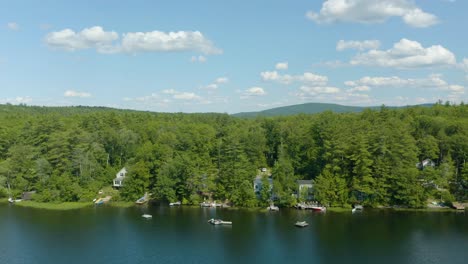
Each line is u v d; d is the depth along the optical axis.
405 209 115.38
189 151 140.00
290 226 100.62
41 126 152.50
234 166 123.94
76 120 194.75
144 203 130.00
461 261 76.19
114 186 146.00
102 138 161.62
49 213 117.88
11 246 87.69
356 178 117.19
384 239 89.31
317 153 131.50
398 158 116.31
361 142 117.00
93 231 98.75
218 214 114.44
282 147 143.38
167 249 85.06
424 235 91.69
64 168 137.12
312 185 123.50
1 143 156.25
